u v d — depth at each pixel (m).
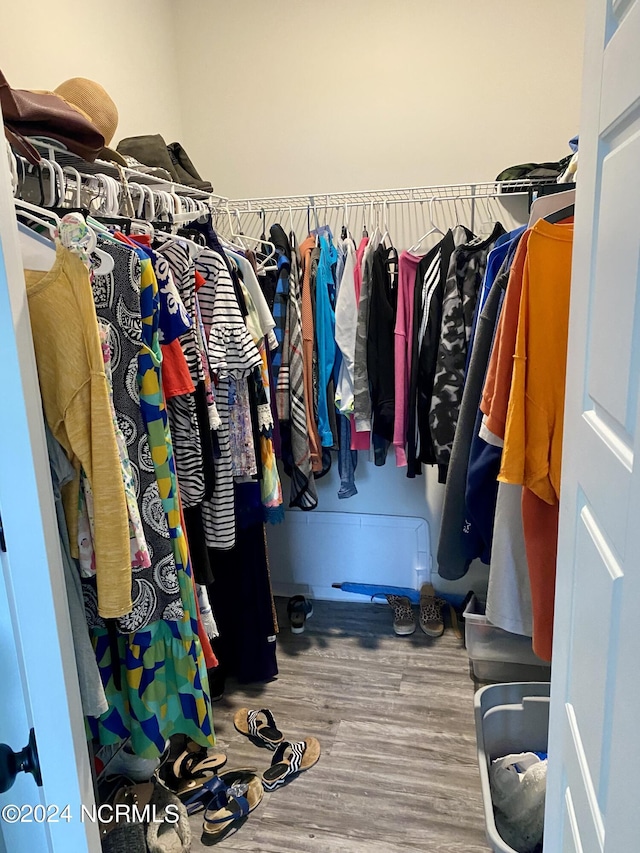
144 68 2.34
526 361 1.14
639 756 0.52
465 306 2.06
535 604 1.24
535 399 1.14
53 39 1.82
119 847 1.34
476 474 1.38
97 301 1.11
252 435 1.80
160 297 1.26
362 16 2.40
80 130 1.31
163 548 1.25
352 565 2.76
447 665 2.24
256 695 2.10
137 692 1.30
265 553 2.12
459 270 2.06
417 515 2.68
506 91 2.33
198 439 1.42
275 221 2.65
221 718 1.99
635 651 0.53
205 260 1.56
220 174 2.65
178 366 1.30
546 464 1.16
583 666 0.77
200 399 1.45
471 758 1.77
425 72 2.39
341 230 2.48
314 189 2.58
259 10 2.48
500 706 1.72
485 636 2.05
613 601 0.63
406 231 2.53
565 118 2.30
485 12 2.29
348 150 2.51
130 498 1.14
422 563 2.69
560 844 0.91
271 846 1.50
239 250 1.99
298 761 1.74
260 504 1.95
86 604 1.20
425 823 1.55
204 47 2.56
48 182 1.39
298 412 2.19
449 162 2.43
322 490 2.74
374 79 2.44
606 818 0.63
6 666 0.77
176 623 1.32
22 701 0.79
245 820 1.57
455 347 2.06
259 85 2.54
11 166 1.07
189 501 1.42
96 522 1.03
